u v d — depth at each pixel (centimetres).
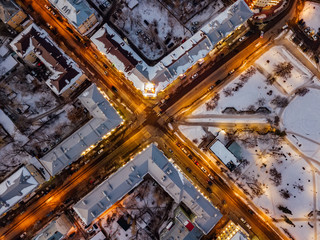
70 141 9562
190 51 9938
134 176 9519
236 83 10831
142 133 10625
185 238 9600
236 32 10844
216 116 10788
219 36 10044
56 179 10288
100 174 10400
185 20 10862
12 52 10388
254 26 10875
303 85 10788
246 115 10812
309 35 10912
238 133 10700
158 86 10056
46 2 10544
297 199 10594
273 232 10600
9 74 10381
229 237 10012
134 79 10019
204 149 10688
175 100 10744
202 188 10619
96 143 10200
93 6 10719
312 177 10631
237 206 10638
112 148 10519
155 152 9650
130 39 10756
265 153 10688
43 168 9712
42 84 10444
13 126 10312
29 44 9656
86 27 10275
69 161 9631
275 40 10850
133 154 10519
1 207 9150
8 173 10162
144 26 10794
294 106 10856
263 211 10625
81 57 10612
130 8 10769
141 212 10369
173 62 9962
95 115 9706
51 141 10388
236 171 10625
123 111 10631
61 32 10600
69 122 10475
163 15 10844
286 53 10894
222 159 10244
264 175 10644
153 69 10019
